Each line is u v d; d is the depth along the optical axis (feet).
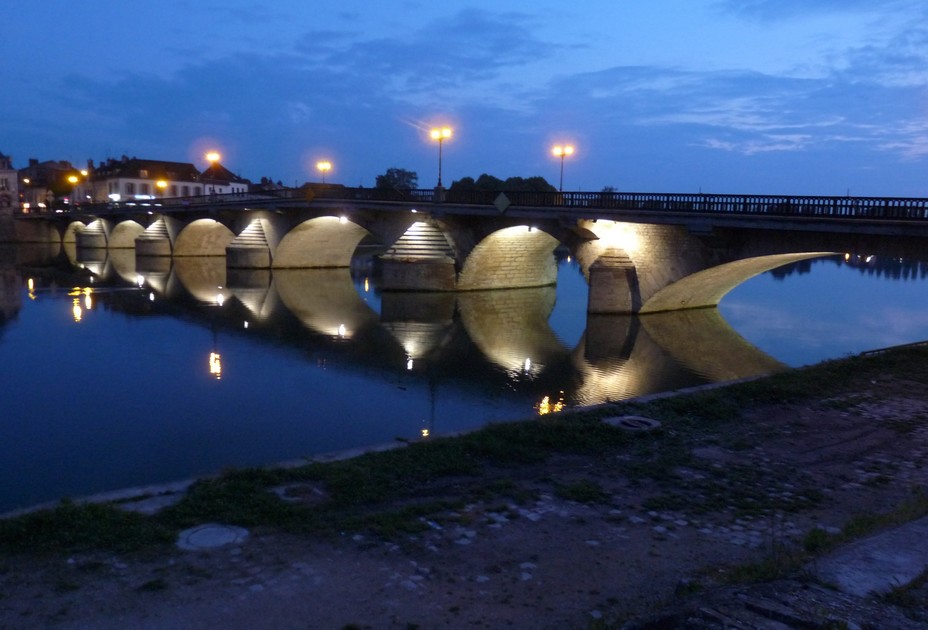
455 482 34.50
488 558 25.98
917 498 32.19
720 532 29.19
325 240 221.25
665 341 111.55
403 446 39.22
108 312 129.80
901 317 147.95
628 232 126.11
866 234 87.76
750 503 32.68
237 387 75.72
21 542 25.45
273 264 218.59
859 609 17.22
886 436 45.27
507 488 33.55
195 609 21.54
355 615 21.53
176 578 23.44
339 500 30.96
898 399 55.42
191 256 273.54
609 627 19.63
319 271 225.76
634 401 50.60
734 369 91.50
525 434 41.19
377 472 34.60
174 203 256.11
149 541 26.09
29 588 22.44
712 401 50.96
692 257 114.42
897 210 83.46
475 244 155.33
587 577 24.67
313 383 78.38
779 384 56.95
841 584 18.99
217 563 24.62
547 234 151.43
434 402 70.74
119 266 235.40
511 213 134.51
